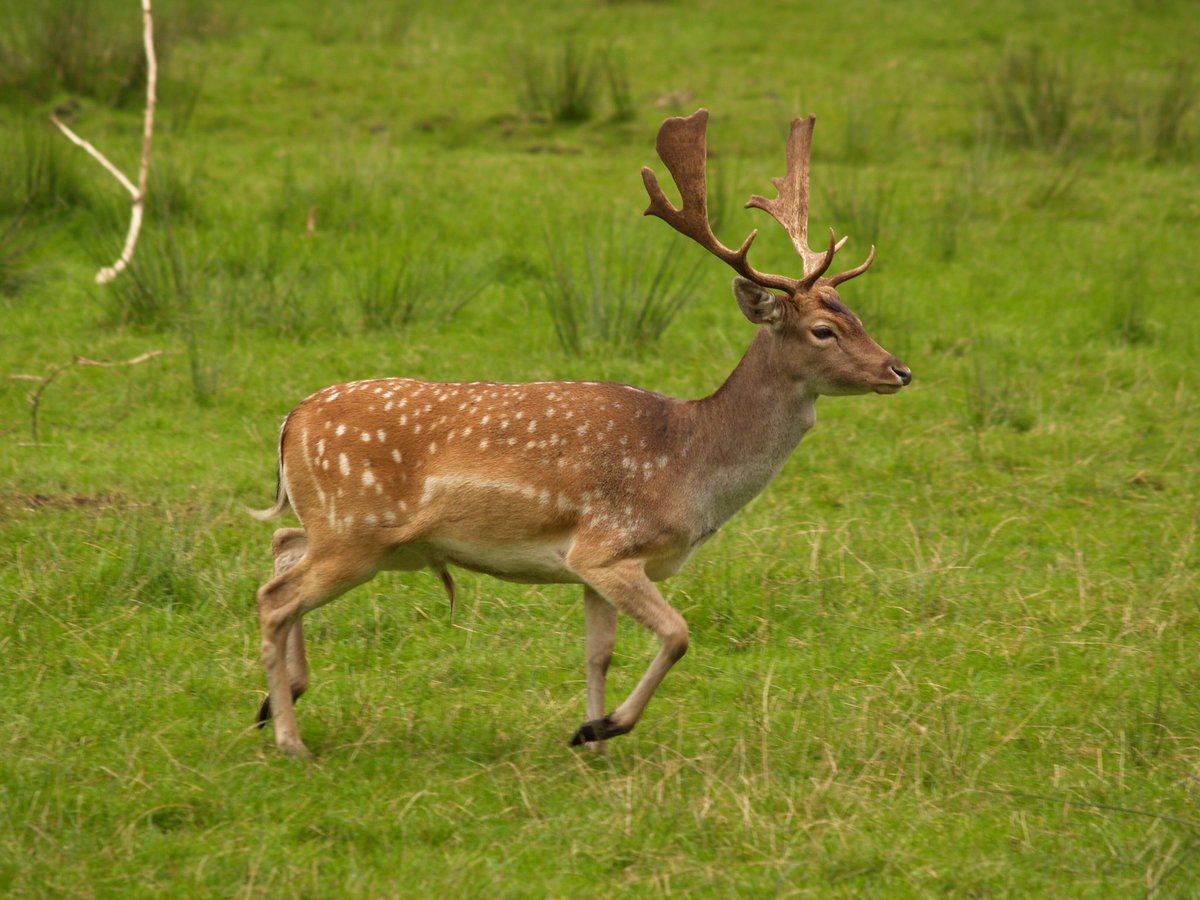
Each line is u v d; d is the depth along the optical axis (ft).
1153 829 27.37
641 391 30.71
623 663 35.01
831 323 29.94
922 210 75.25
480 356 55.57
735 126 89.97
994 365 56.75
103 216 67.77
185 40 105.70
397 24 113.19
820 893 25.08
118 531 39.01
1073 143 87.86
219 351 55.21
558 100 92.94
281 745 29.25
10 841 25.08
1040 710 32.99
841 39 112.78
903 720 31.45
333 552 29.50
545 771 28.96
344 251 66.64
